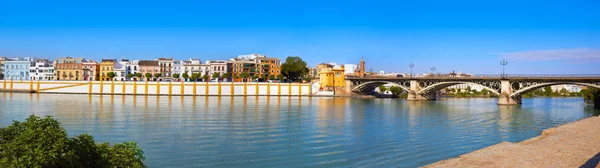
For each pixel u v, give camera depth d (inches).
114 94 7357.3
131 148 1004.6
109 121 2829.7
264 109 4015.8
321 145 1946.4
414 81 6235.2
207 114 3408.0
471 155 1259.8
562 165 1141.7
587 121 2357.3
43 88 7623.0
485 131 2479.1
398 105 4901.6
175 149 1835.6
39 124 839.1
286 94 7224.4
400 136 2231.8
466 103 5590.6
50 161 751.7
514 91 5206.7
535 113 3873.0
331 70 7372.1
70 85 7514.8
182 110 3809.1
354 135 2251.5
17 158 745.6
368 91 7647.6
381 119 3125.0
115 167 889.5
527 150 1350.9
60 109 3846.0
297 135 2236.7
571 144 1485.0
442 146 1937.7
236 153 1761.8
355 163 1588.3
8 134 838.5
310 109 4062.5
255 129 2463.1
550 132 1878.7
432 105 4997.5
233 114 3422.7
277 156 1707.7
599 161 1194.0
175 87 7258.9
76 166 802.2
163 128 2480.3
